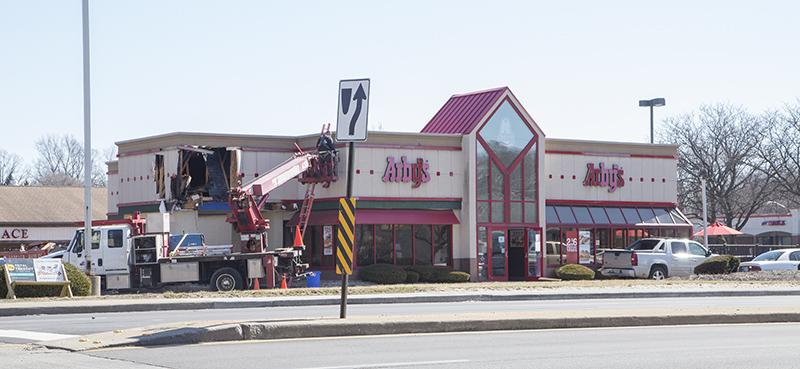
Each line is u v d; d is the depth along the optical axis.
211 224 33.81
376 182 33.41
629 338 13.35
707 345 12.47
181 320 16.94
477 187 34.75
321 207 33.94
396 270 31.98
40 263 24.08
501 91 35.62
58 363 10.58
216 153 32.91
